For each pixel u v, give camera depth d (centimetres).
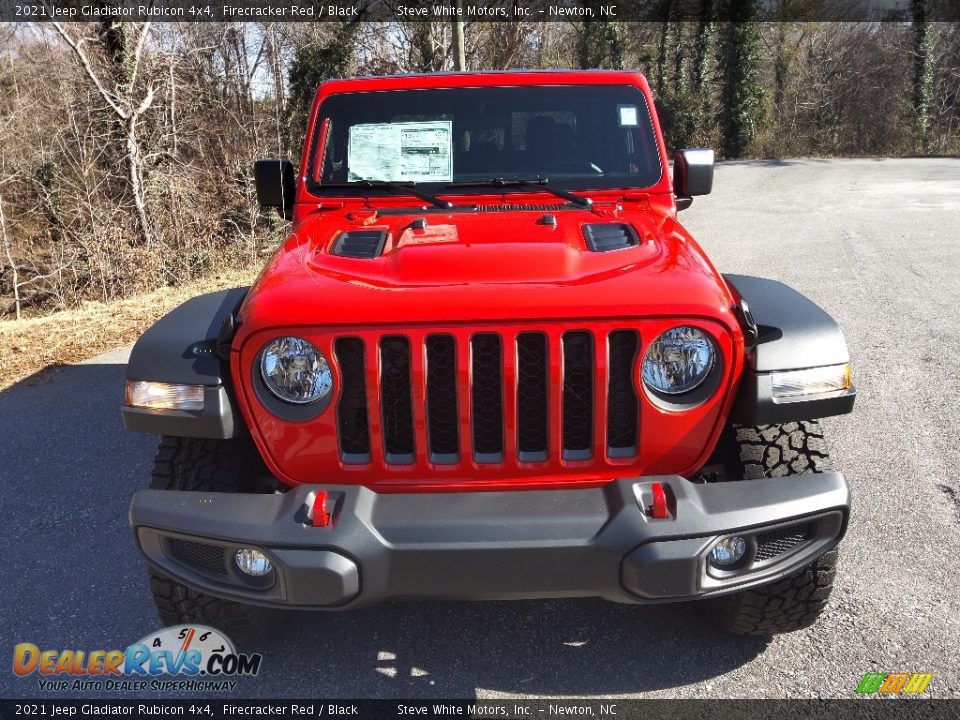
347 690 278
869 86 3709
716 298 237
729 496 228
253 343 236
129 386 251
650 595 224
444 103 354
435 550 220
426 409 236
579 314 229
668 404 238
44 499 430
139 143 1483
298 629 310
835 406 243
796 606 265
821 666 278
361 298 235
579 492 232
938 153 3381
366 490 231
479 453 242
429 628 309
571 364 236
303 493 229
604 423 237
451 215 319
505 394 234
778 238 1163
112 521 404
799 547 239
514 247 265
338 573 220
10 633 314
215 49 1792
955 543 348
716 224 1345
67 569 359
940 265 910
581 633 302
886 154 3447
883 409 496
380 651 297
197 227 1438
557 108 353
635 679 277
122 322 837
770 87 3844
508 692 274
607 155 352
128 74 1471
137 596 336
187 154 1762
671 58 3850
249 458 268
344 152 352
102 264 1188
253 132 1927
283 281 254
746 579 232
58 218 1409
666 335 234
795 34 3862
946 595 312
